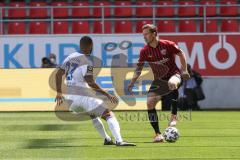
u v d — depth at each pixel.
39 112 53.62
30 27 66.44
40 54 59.19
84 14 67.50
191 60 59.12
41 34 60.25
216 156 27.86
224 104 59.56
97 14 67.44
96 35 58.66
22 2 69.19
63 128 40.59
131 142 33.00
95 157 27.44
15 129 40.03
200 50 59.12
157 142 32.91
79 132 38.16
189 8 67.31
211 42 59.09
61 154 28.44
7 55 59.09
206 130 39.50
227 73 59.22
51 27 61.06
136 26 65.69
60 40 59.09
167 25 65.44
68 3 68.88
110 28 65.94
